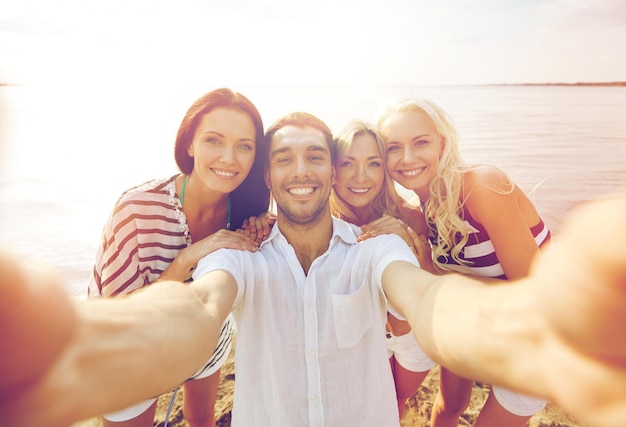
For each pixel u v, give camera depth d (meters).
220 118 0.71
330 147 0.73
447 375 0.85
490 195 0.75
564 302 0.13
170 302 0.31
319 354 0.60
